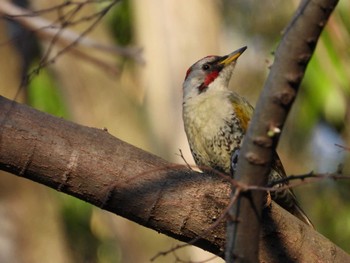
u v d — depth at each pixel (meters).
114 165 6.12
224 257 6.31
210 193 6.15
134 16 13.20
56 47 13.20
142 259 12.52
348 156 15.43
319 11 5.01
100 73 13.38
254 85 15.94
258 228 5.52
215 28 12.71
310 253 6.40
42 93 14.21
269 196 6.23
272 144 5.32
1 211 12.95
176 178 6.20
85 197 6.18
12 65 13.12
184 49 12.62
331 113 13.40
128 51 11.12
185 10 12.66
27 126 6.05
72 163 6.07
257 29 16.11
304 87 13.45
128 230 12.70
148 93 12.73
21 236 12.98
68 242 14.95
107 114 13.28
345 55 12.27
